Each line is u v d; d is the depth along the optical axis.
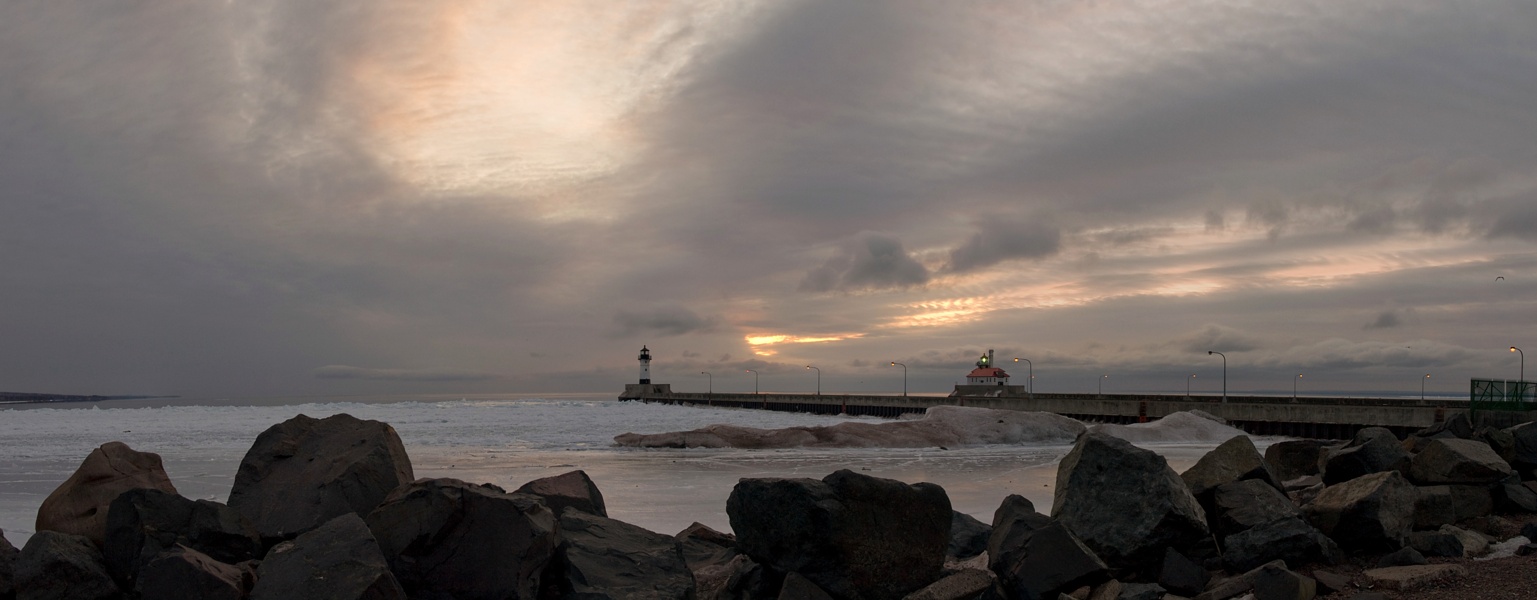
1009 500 10.86
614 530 9.58
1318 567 9.92
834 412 110.12
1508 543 11.11
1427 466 12.71
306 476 9.28
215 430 49.72
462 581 7.77
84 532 9.26
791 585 8.45
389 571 7.23
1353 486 10.96
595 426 58.50
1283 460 16.89
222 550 8.40
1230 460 11.88
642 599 8.20
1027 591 9.03
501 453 35.34
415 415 76.94
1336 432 51.09
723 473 27.59
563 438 44.66
